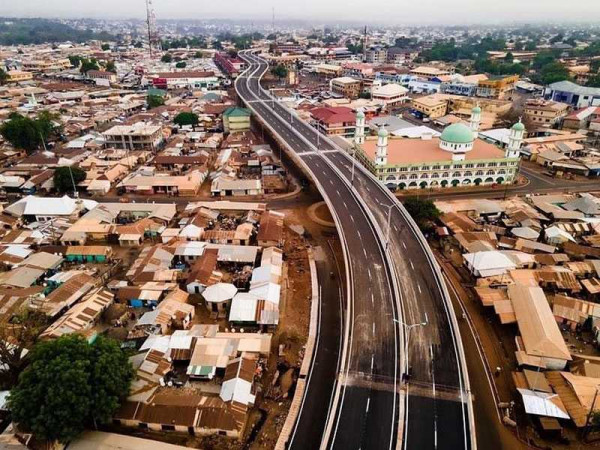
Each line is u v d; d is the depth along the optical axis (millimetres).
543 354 73625
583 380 68875
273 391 71312
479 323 86688
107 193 146500
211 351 75125
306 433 62938
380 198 123875
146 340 77375
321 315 89250
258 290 90438
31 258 99938
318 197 146125
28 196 132875
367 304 82188
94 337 77375
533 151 178000
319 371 74750
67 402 56812
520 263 100625
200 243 109125
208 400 66125
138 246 112688
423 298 84000
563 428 65062
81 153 171750
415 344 73375
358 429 59250
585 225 117312
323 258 110250
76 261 104812
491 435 64062
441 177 150125
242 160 171000
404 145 163750
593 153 178125
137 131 184625
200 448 61594
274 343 81562
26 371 59750
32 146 180500
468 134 148125
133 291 90250
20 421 57156
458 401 63594
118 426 64688
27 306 82938
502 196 143500
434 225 118812
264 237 111562
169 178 149625
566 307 84938
